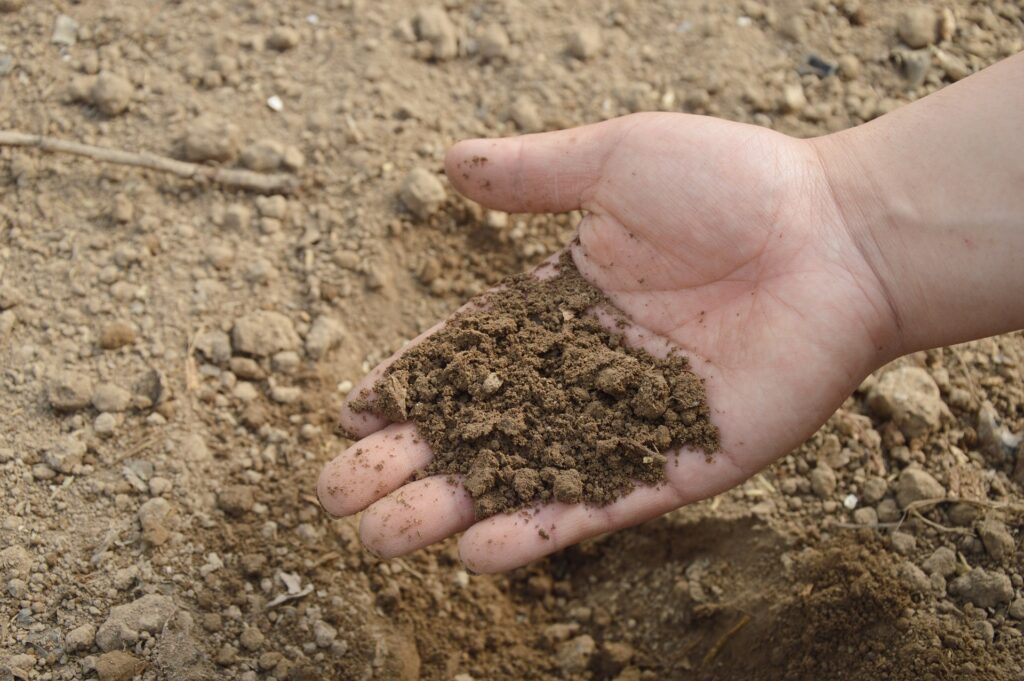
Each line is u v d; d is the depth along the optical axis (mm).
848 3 486
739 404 348
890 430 401
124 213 418
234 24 462
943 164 346
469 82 464
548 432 356
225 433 396
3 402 387
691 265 364
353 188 435
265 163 433
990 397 409
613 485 349
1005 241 337
